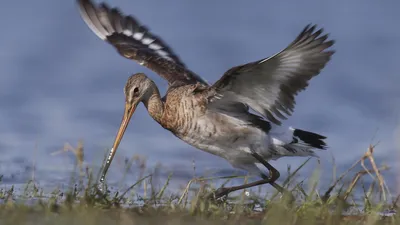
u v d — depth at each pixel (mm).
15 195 13094
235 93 13289
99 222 10883
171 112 13852
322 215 11883
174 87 14250
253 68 12648
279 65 12625
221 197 13758
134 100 14062
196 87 13672
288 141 13844
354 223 11547
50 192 13344
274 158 14133
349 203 13336
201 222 11289
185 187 13773
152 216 11555
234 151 13906
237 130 13680
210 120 13641
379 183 14070
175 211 11898
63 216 11000
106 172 14266
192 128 13719
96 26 15984
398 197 13195
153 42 16078
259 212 12141
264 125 13719
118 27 16094
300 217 11633
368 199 12969
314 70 12797
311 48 12500
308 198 12234
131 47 15766
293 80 12961
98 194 12273
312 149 13984
